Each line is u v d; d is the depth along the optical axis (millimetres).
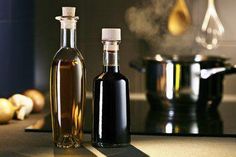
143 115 1603
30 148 1111
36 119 1481
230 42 1850
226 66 1592
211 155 1060
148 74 1609
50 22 1862
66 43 1110
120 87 1104
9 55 1865
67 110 1105
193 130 1322
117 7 1873
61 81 1099
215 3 1847
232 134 1265
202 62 1535
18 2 1856
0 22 1850
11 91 1872
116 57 1111
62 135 1110
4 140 1192
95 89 1114
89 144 1148
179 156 1050
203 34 1855
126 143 1127
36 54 1870
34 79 1872
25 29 1862
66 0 1865
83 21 1880
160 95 1570
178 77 1545
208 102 1575
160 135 1275
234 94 1873
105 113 1104
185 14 1854
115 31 1100
